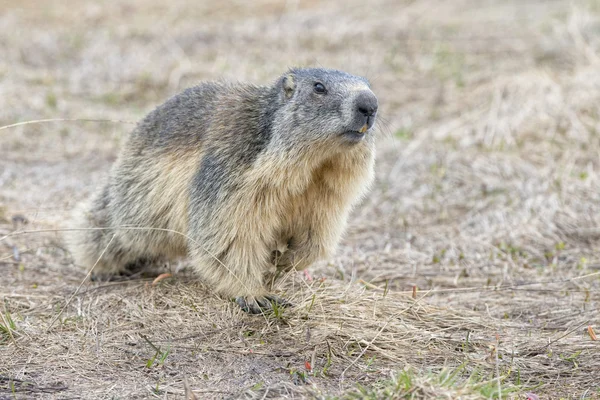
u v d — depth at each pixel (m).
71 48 26.14
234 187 10.58
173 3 31.69
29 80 22.81
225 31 28.02
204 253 10.91
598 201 15.81
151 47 26.42
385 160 18.48
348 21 29.06
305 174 10.52
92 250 12.75
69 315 11.05
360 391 8.57
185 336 10.45
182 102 12.13
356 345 10.22
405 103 22.23
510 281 13.08
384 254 14.20
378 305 11.26
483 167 17.55
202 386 9.11
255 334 10.52
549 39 25.61
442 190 16.86
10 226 14.71
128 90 22.89
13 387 8.76
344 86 10.21
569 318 11.54
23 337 10.28
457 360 9.96
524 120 19.44
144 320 10.89
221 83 12.27
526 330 11.08
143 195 11.95
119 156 12.74
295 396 8.78
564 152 18.00
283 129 10.38
